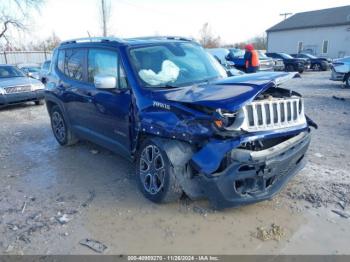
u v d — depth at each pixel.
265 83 3.29
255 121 3.31
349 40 39.59
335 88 13.99
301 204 3.82
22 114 10.13
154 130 3.66
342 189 4.13
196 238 3.26
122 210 3.81
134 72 4.16
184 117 3.41
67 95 5.65
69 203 4.04
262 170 3.30
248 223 3.48
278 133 3.46
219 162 3.19
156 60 4.42
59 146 6.41
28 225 3.57
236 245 3.14
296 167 3.95
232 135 3.17
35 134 7.46
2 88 10.59
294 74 3.67
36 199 4.18
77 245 3.21
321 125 7.35
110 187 4.43
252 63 12.68
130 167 5.13
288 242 3.16
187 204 3.88
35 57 32.06
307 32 43.62
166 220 3.58
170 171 3.57
